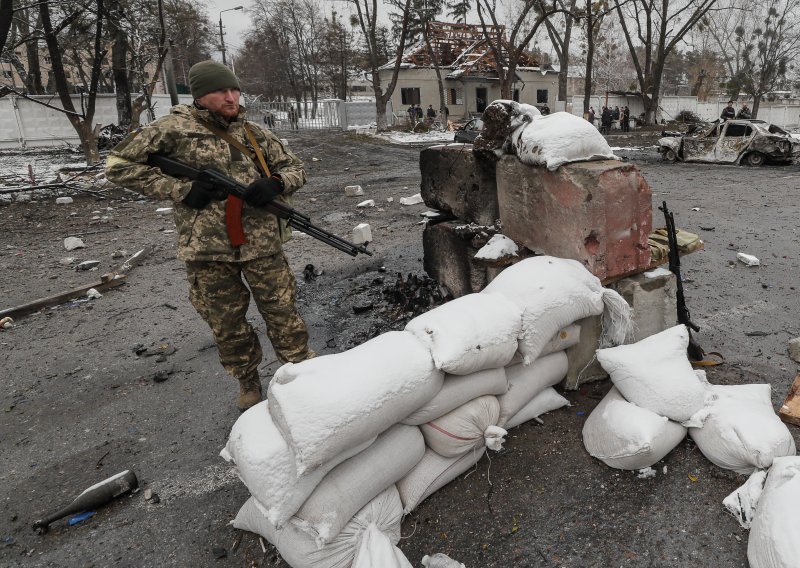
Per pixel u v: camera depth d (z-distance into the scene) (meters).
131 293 5.07
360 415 1.71
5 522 2.20
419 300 4.07
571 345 2.54
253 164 2.47
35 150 19.58
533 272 2.44
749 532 1.79
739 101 33.28
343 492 1.75
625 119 27.08
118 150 2.30
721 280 4.50
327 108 32.78
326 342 3.72
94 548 2.03
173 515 2.18
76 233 7.68
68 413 3.04
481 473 2.22
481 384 2.10
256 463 1.73
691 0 26.16
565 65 27.55
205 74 2.30
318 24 46.88
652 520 1.92
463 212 3.71
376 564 1.61
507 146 3.05
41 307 4.74
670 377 2.15
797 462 1.78
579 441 2.36
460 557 1.85
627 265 2.61
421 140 21.88
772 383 2.80
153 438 2.75
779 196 8.05
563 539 1.88
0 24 10.58
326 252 6.05
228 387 3.23
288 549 1.78
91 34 15.56
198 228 2.38
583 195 2.47
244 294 2.63
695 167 12.29
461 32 34.28
